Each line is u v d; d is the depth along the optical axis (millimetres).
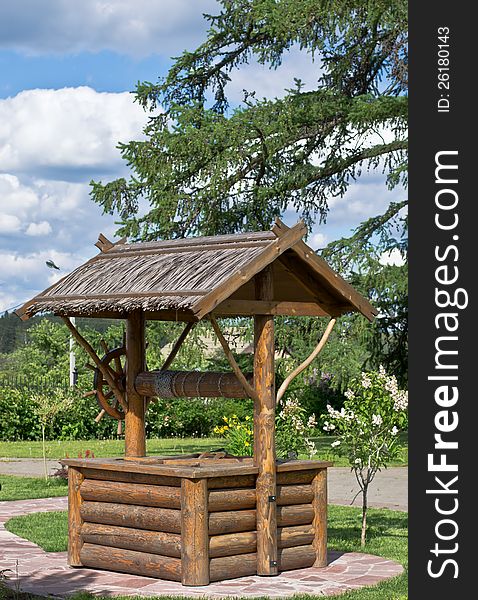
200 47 27406
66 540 11836
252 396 9641
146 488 9625
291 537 9930
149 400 10977
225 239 10039
